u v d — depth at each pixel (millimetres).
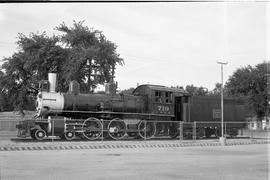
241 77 45781
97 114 25656
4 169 11914
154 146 22094
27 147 18703
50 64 36969
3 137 26359
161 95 28531
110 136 25328
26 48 37281
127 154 17297
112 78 37844
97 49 36156
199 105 30844
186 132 29328
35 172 11359
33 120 22969
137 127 26562
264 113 43750
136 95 27797
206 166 13391
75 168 12328
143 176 10914
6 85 38062
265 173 11812
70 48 37469
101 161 14344
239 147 23312
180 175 11219
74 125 23781
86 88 36344
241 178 10828
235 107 33344
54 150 18594
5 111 47031
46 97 24109
